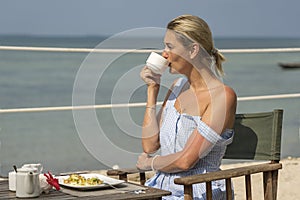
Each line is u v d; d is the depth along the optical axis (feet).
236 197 27.30
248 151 18.66
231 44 505.66
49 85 195.62
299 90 218.59
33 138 121.19
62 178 16.58
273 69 236.02
